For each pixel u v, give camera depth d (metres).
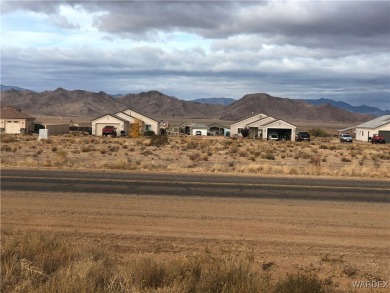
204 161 36.94
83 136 86.00
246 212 14.30
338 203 16.36
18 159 35.06
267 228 12.40
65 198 16.09
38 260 7.82
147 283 7.25
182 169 27.59
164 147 54.66
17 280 6.85
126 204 15.20
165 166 29.69
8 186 18.69
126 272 7.44
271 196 17.55
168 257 9.72
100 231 11.77
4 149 43.47
